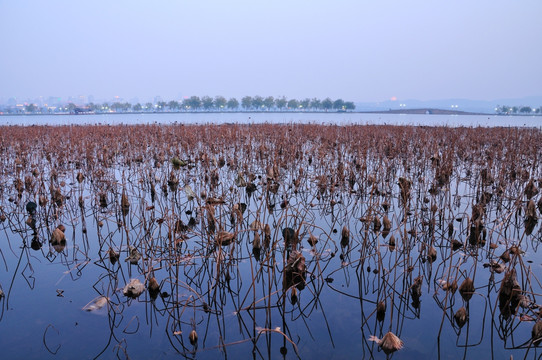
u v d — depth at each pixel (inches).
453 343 102.9
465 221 218.5
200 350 100.3
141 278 143.8
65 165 430.9
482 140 604.1
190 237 188.5
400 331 108.8
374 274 147.9
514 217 217.9
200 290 135.1
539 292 129.4
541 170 379.6
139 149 478.9
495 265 148.3
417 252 170.1
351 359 96.1
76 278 144.3
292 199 271.7
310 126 920.9
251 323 114.0
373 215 207.0
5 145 567.5
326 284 139.3
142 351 99.3
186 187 178.5
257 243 154.3
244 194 275.4
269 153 436.1
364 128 906.7
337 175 309.4
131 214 231.6
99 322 114.0
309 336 106.7
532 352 98.0
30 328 110.1
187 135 593.9
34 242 185.5
